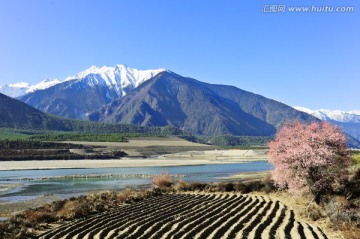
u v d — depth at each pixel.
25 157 130.88
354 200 30.98
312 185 32.31
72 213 32.59
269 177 46.12
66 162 120.50
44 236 25.45
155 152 175.38
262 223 26.89
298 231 24.78
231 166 106.50
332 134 33.16
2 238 25.48
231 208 33.38
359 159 45.97
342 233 24.89
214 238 23.33
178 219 28.75
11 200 46.72
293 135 35.34
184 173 84.12
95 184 63.88
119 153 156.75
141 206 36.44
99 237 23.98
